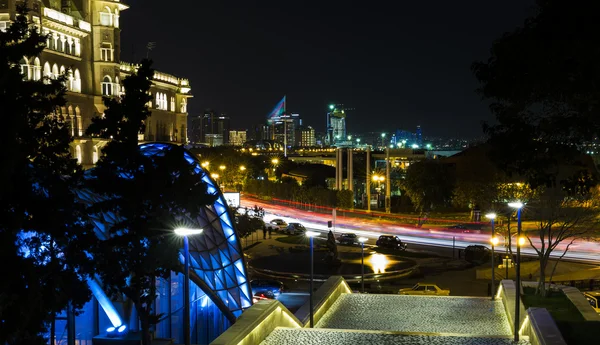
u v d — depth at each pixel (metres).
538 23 18.61
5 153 16.45
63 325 23.66
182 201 22.23
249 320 19.45
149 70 23.50
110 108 23.22
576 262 58.47
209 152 156.00
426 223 91.94
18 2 60.41
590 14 16.95
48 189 19.36
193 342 28.45
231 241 34.31
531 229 75.00
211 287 30.08
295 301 41.03
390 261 58.19
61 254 20.66
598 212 39.66
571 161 20.83
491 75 19.75
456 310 28.67
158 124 106.12
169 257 21.83
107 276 21.44
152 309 25.72
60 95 20.59
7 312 16.27
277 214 103.69
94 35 78.12
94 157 76.06
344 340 19.61
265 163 173.00
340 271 52.75
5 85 17.38
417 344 18.89
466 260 60.00
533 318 18.89
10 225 17.08
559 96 19.08
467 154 83.12
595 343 18.03
